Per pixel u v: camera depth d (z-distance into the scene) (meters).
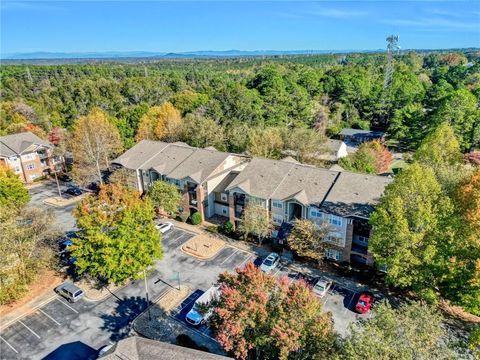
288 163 46.69
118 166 60.81
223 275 25.34
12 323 31.56
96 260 33.56
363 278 35.78
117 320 31.69
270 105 94.62
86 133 63.62
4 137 69.94
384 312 20.20
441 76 154.38
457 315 30.75
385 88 109.31
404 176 30.78
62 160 75.69
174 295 34.69
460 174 35.16
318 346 20.75
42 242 36.59
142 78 142.88
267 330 21.94
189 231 47.53
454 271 27.83
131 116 88.75
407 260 29.31
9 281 32.78
